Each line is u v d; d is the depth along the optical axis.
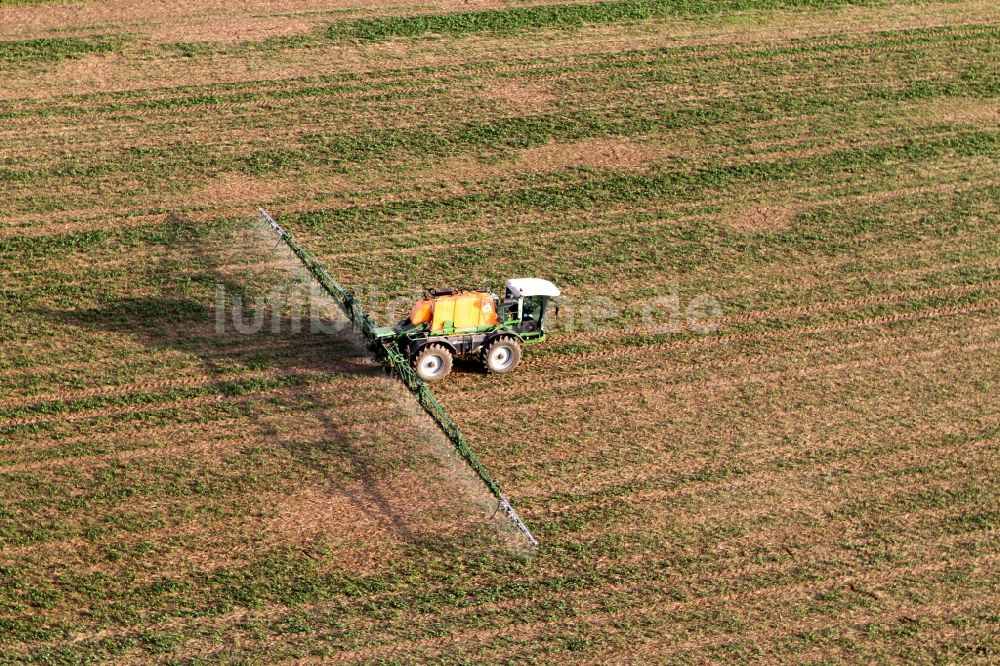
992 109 104.62
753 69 111.00
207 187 87.94
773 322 73.44
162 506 55.91
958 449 62.06
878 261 80.75
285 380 65.94
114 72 105.62
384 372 67.25
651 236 83.25
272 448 60.34
